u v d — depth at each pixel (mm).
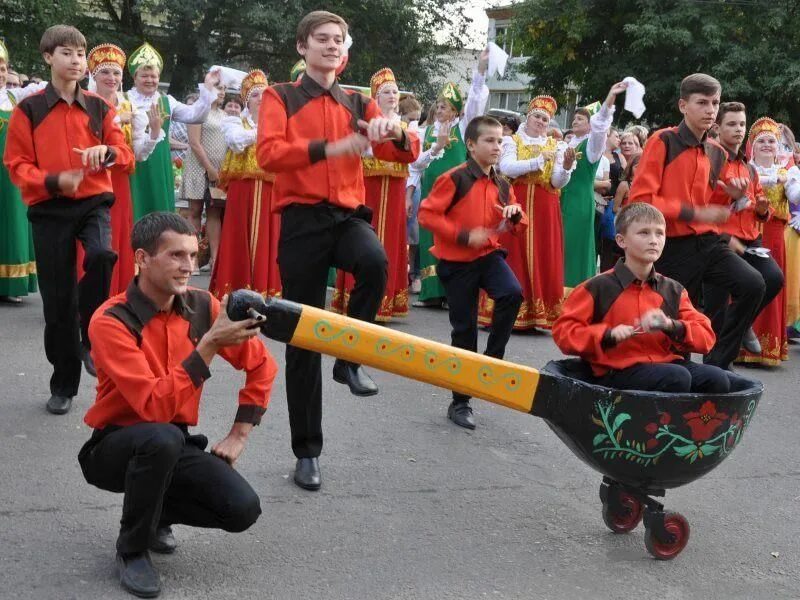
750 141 8203
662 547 4016
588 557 4027
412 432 5539
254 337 3695
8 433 5043
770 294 7059
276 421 5531
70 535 3922
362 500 4480
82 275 5918
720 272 6012
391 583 3693
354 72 27562
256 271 8258
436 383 3576
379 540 4066
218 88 8320
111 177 6711
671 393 3691
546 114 8562
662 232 4156
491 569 3865
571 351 4090
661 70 23875
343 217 4438
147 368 3453
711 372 4031
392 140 4367
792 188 7980
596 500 4691
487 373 3617
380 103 7570
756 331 8062
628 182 10180
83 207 5355
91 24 26953
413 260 10570
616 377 4082
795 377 7828
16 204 8094
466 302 5754
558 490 4801
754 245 7074
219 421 5496
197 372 3418
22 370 6211
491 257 5754
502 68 7996
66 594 3453
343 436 5367
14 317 7785
